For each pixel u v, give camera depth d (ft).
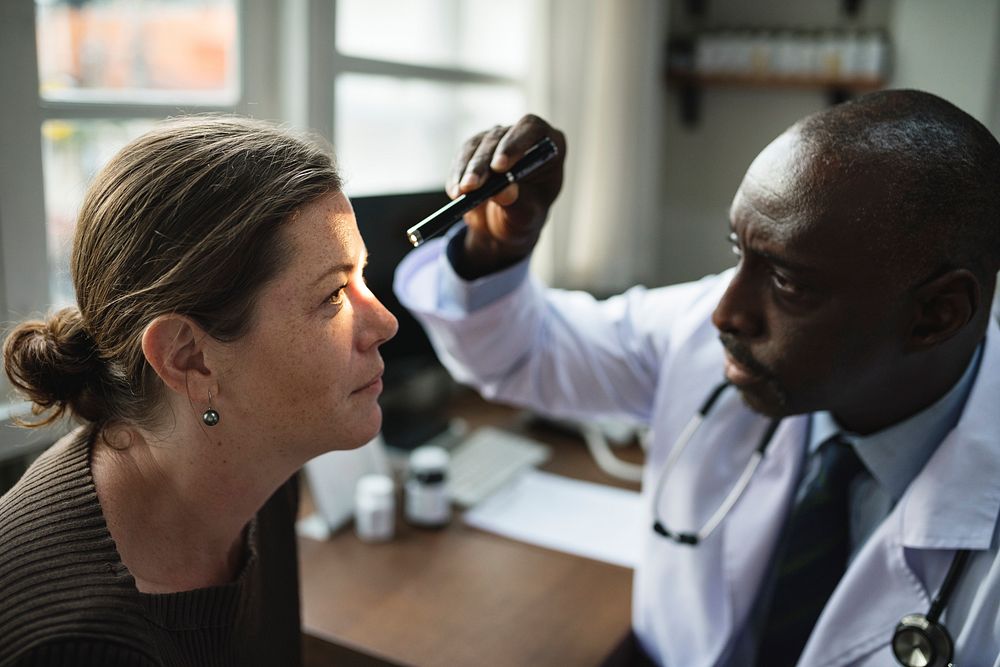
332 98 5.28
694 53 8.91
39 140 3.91
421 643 3.47
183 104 4.70
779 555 3.35
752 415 3.48
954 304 2.61
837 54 8.30
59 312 2.37
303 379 2.23
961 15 8.06
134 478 2.32
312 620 3.59
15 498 2.20
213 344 2.15
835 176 2.53
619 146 7.78
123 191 2.14
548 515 4.67
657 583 3.60
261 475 2.39
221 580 2.56
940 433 2.99
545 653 3.45
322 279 2.20
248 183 2.11
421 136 7.02
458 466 5.05
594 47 7.49
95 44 4.46
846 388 2.77
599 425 5.81
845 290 2.57
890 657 2.85
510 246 3.35
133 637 2.01
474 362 3.80
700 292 3.84
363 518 4.32
